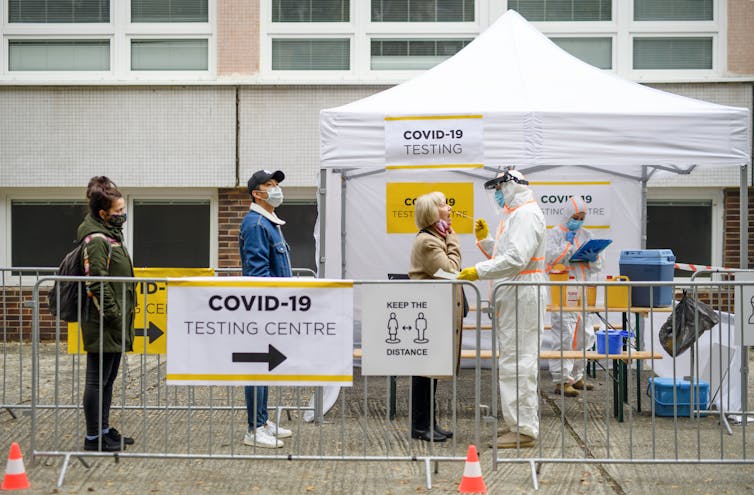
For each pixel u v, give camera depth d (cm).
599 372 953
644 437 645
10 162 1137
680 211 1138
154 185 1135
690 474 549
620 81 780
